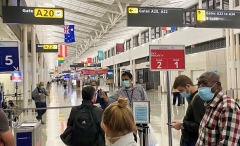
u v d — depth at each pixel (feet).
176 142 20.59
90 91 11.26
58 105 51.01
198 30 60.59
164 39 78.54
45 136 23.95
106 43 132.26
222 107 6.77
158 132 24.57
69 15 78.64
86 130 10.44
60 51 92.07
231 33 47.93
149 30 90.02
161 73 83.20
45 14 26.45
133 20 29.91
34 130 13.43
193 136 9.61
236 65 47.52
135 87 14.29
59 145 20.74
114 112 5.13
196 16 31.73
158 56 13.88
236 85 47.32
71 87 146.51
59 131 26.16
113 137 5.12
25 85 45.57
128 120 5.08
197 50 62.90
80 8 70.08
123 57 120.67
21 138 13.20
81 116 10.68
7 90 58.49
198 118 8.87
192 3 64.18
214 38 54.44
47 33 95.40
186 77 10.03
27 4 40.57
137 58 102.78
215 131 6.87
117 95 14.32
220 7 53.62
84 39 124.67
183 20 31.32
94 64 128.77
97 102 16.90
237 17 32.91
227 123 6.54
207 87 7.13
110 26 89.40
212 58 55.77
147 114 11.82
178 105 45.42
